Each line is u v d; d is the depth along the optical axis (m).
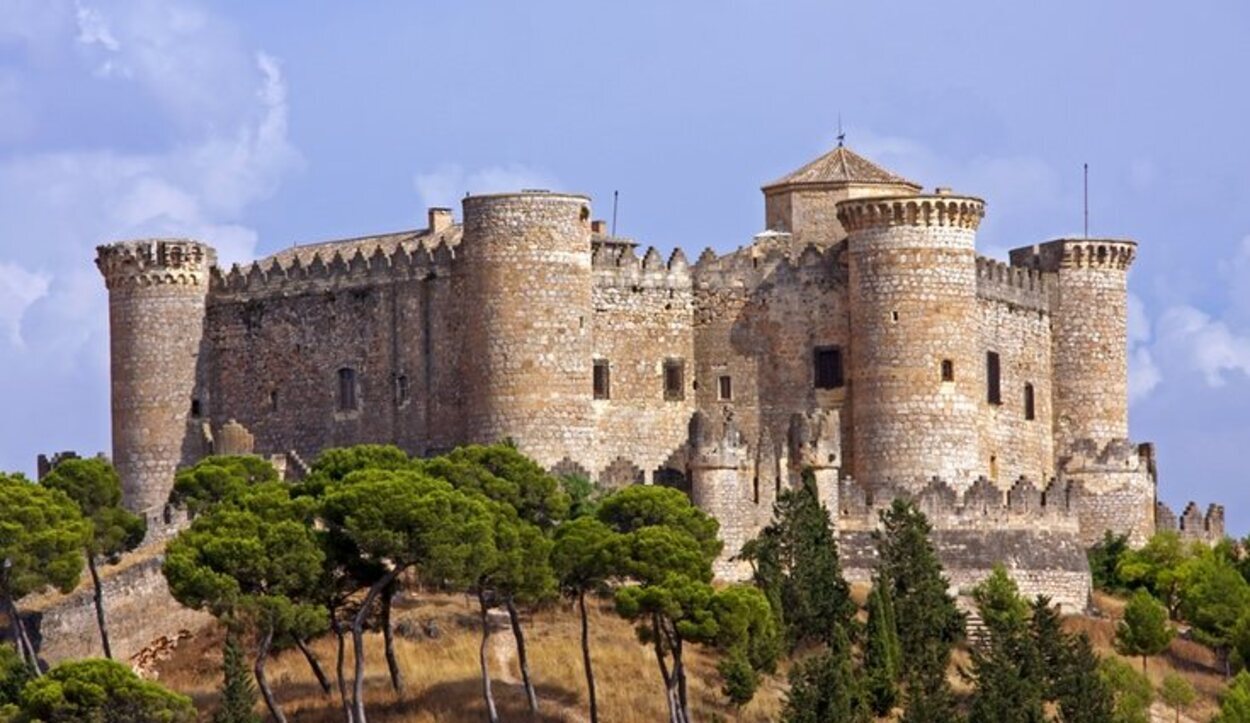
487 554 151.38
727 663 154.88
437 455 181.12
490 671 160.50
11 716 143.75
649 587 152.75
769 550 166.88
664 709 157.50
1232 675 179.38
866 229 183.62
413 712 155.12
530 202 180.50
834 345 185.00
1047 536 183.62
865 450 183.00
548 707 156.88
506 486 166.38
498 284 180.50
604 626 166.50
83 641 166.38
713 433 173.38
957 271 183.25
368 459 167.12
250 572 150.00
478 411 180.88
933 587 167.00
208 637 163.50
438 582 153.88
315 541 152.12
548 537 159.38
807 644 163.75
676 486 177.88
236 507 155.50
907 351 182.25
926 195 182.88
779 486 176.00
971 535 181.12
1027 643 162.38
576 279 181.25
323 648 162.88
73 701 143.38
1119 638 176.50
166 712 144.25
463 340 182.88
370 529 150.50
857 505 179.25
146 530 175.00
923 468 181.88
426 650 163.00
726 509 172.75
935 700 155.12
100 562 172.12
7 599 158.50
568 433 180.75
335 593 154.62
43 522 160.12
